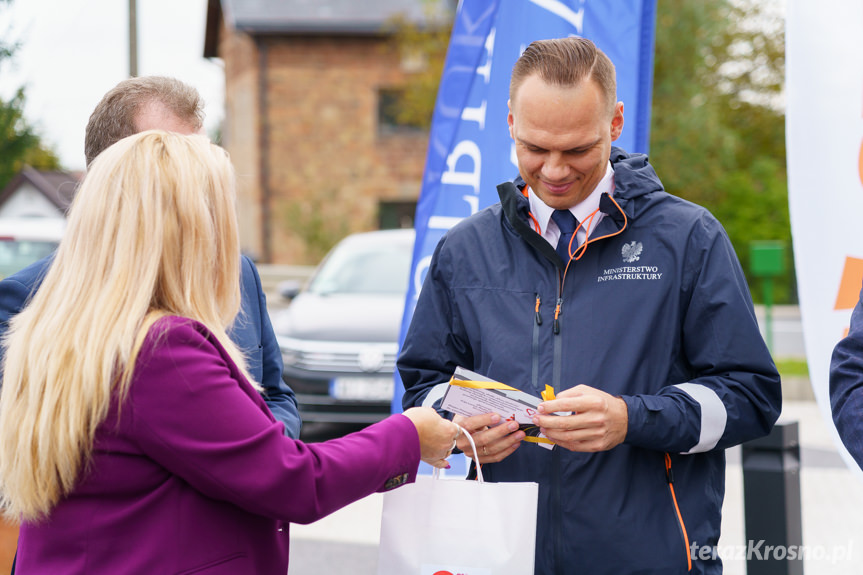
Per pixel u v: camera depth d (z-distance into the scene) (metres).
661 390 2.02
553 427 1.88
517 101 2.02
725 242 2.08
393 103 20.31
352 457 1.67
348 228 19.73
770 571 3.16
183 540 1.57
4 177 7.32
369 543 5.00
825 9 2.66
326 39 20.14
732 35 16.89
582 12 2.87
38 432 1.54
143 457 1.57
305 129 20.33
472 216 2.32
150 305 1.62
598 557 2.00
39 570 1.60
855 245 2.62
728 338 2.01
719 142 16.52
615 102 2.06
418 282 3.14
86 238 1.62
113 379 1.54
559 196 2.08
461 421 1.99
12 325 1.75
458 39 3.10
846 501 5.43
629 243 2.09
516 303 2.14
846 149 2.63
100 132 2.16
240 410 1.58
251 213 20.22
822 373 2.67
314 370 6.61
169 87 2.20
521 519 1.88
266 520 1.68
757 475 3.18
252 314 2.32
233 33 20.78
